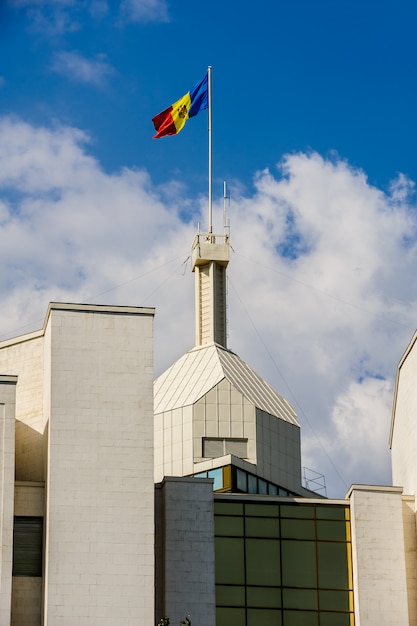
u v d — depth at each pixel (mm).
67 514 92125
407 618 96875
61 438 93438
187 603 94938
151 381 95250
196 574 95688
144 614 91062
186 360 116688
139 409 94688
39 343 100500
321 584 97875
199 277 119438
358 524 98500
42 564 92312
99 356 95312
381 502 99312
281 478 110812
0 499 91688
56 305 95938
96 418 94125
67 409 94062
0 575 90438
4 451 92375
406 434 104250
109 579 91375
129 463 93625
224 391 111125
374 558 98000
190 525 96688
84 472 93062
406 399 104312
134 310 96562
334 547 98750
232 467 106438
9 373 101000
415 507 99750
